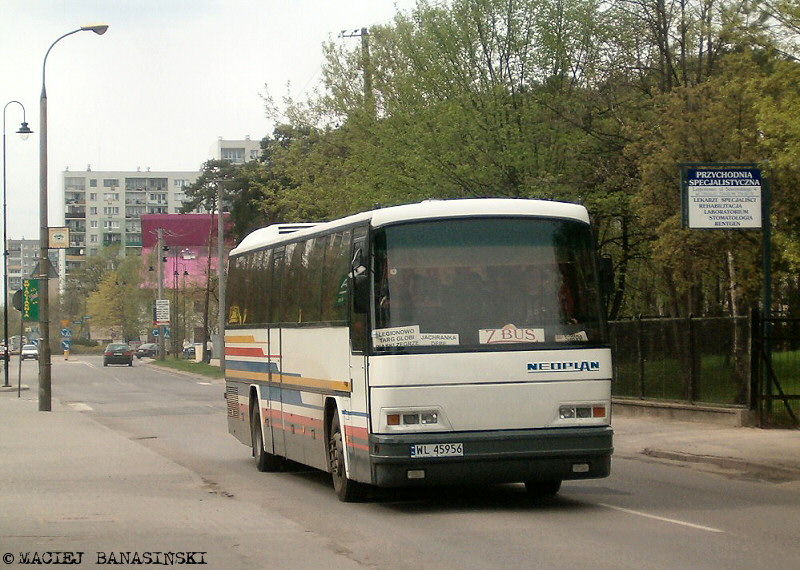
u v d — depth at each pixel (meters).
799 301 36.00
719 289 38.62
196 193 102.06
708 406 24.88
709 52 31.27
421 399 13.10
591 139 33.69
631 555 10.34
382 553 10.70
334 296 14.80
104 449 22.56
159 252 99.12
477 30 35.50
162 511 13.90
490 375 13.23
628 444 21.73
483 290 13.44
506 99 34.44
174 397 46.31
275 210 55.38
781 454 18.91
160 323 96.50
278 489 16.48
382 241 13.44
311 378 15.94
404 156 34.94
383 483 13.05
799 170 22.42
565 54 35.06
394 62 47.12
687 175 22.50
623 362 29.08
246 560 10.38
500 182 33.31
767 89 21.48
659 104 29.69
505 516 13.16
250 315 19.81
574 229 13.86
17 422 30.09
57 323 150.50
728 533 11.67
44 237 35.09
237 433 21.03
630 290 43.75
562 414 13.39
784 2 20.64
